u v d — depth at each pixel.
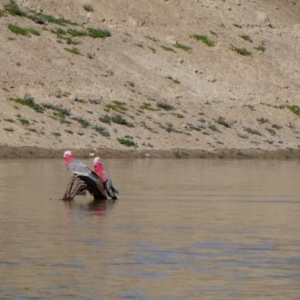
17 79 75.75
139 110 77.81
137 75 85.31
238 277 20.50
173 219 30.11
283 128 84.75
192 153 70.88
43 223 28.73
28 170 51.06
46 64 80.25
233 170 56.38
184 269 21.30
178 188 41.97
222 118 81.69
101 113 74.69
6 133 65.69
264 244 24.81
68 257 22.67
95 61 84.50
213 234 26.64
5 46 80.19
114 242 24.97
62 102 74.75
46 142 66.19
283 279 20.31
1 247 24.06
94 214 31.23
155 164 60.38
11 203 34.28
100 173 36.28
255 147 76.62
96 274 20.73
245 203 35.59
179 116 79.06
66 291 19.16
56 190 39.41
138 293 19.00
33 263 21.92
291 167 60.84
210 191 40.75
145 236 26.08
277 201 36.47
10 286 19.59
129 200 36.16
